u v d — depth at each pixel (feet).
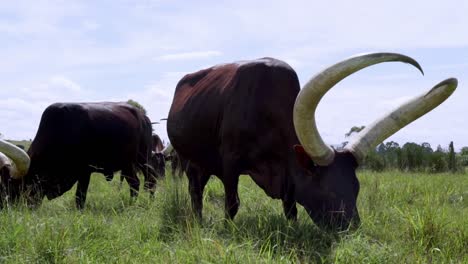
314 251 17.03
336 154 18.94
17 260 15.51
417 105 18.69
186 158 26.71
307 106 17.51
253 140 21.27
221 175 24.75
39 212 24.44
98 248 16.66
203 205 27.94
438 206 25.25
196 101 24.79
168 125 27.78
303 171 19.45
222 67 25.09
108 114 32.91
